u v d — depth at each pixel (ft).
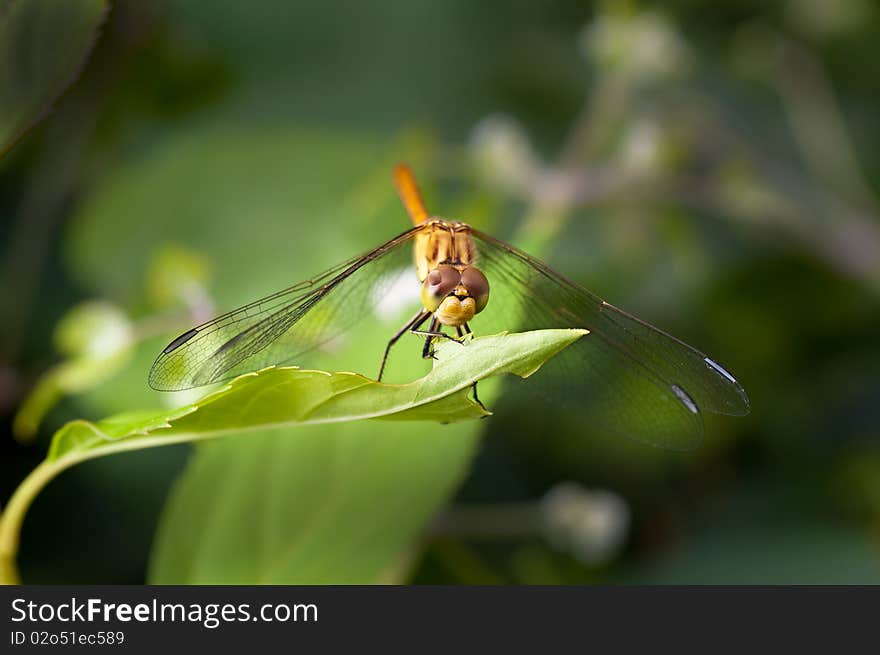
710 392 0.86
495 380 0.83
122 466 1.00
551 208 1.00
